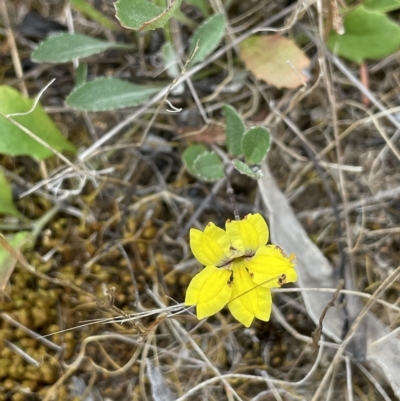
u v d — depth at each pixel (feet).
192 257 0.48
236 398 0.43
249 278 0.39
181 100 0.51
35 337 0.44
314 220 0.49
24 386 0.43
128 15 0.40
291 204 0.50
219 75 0.52
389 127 0.51
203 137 0.50
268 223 0.48
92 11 0.49
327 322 0.44
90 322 0.43
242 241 0.40
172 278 0.47
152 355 0.45
